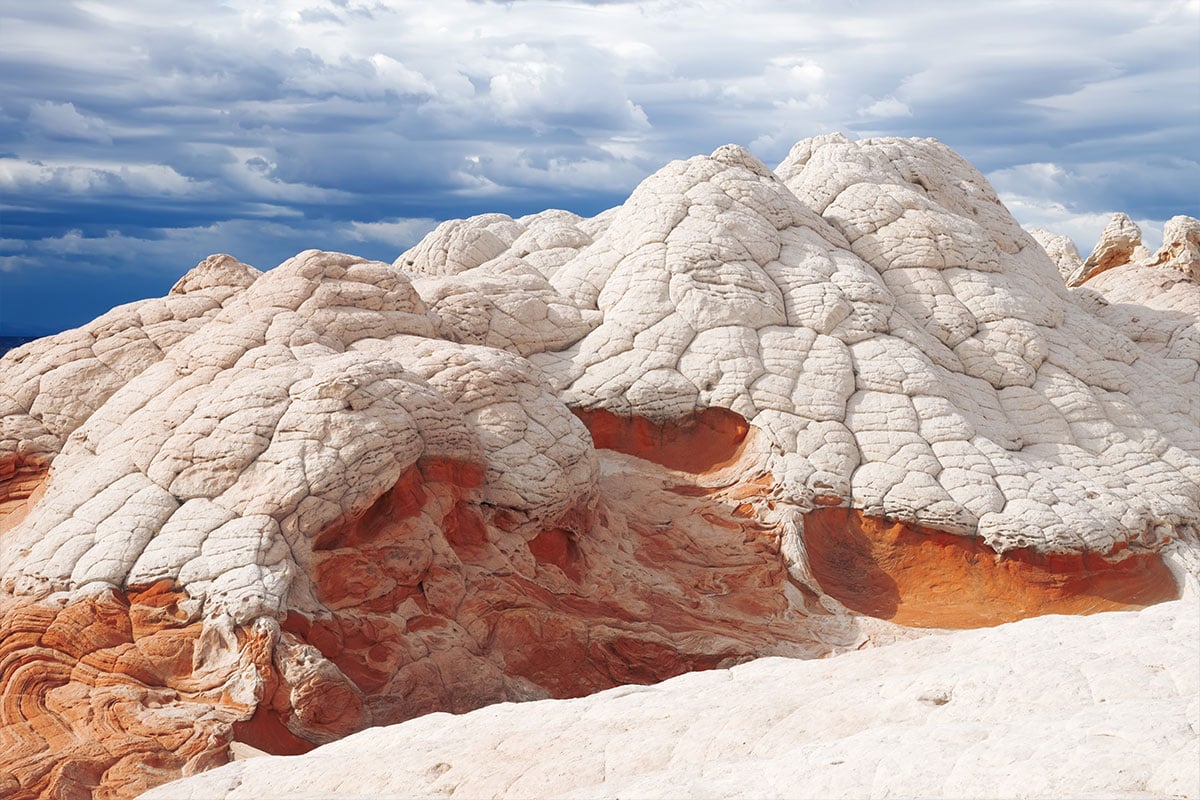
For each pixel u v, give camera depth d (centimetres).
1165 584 2195
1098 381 2600
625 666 1856
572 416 2131
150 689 1478
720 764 843
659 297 2492
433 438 1812
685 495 2259
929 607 2098
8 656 1527
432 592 1727
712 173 2706
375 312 2192
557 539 1975
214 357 1956
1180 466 2439
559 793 880
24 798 1362
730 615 2011
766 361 2367
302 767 1033
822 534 2180
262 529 1578
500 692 1698
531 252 3184
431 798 912
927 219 2722
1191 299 3309
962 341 2547
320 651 1544
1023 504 2147
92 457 1894
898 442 2241
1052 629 950
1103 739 688
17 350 2253
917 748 748
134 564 1567
